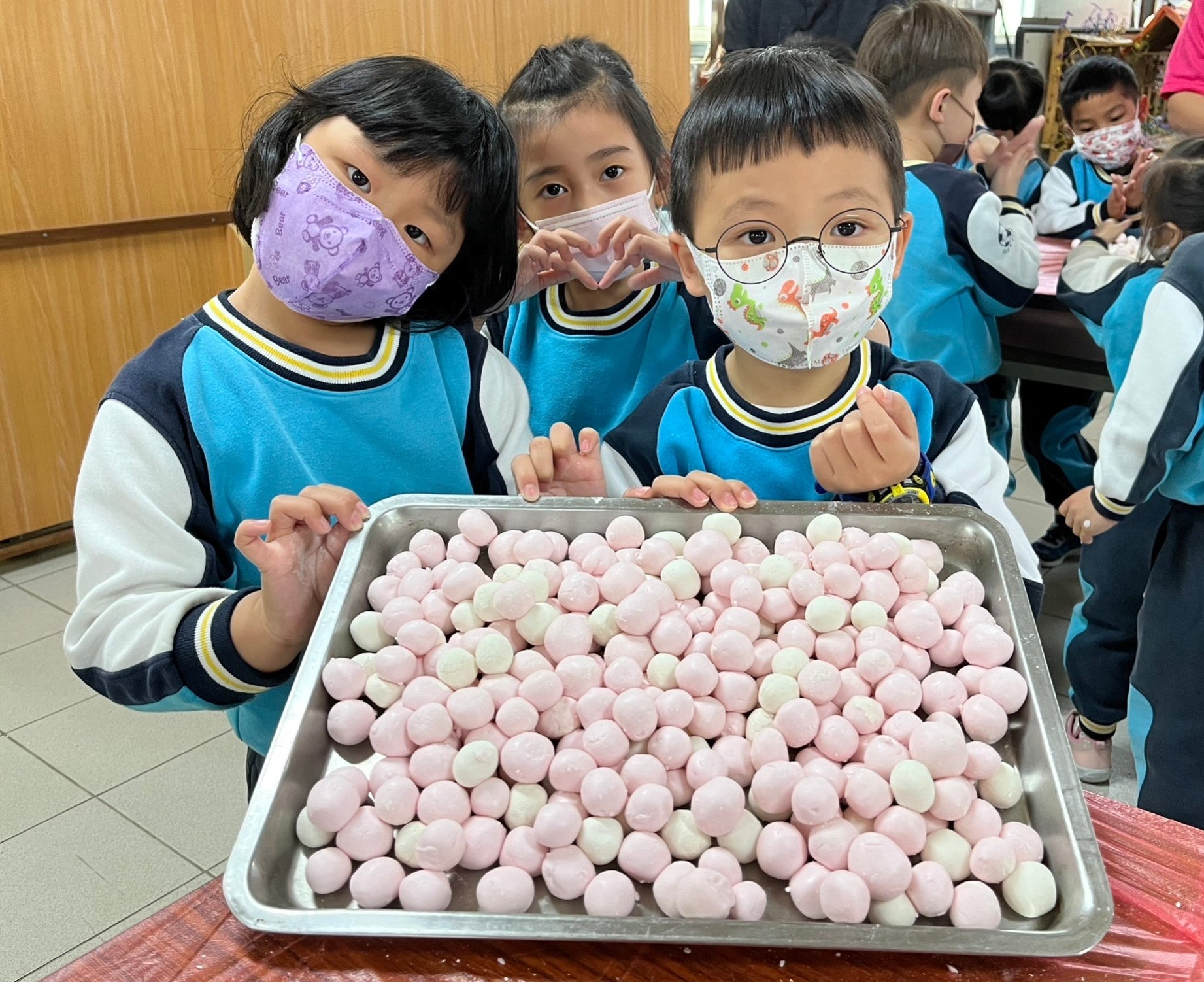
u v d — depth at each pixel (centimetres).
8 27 229
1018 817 60
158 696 74
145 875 160
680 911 52
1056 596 241
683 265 92
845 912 51
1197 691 132
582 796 58
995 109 285
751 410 91
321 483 85
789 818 59
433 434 91
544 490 84
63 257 251
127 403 80
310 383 85
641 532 78
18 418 254
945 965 51
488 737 64
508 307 115
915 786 57
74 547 271
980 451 92
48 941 148
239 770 185
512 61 298
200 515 82
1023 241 183
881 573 73
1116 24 431
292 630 73
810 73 81
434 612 71
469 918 50
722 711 65
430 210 80
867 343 97
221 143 268
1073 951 49
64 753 190
